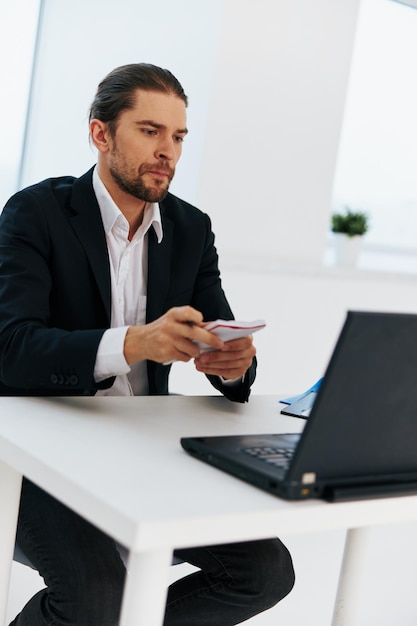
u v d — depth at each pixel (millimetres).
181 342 1625
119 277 2092
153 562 1229
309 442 1257
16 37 4578
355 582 2074
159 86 2006
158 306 2125
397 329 1221
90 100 4395
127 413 1756
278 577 1881
